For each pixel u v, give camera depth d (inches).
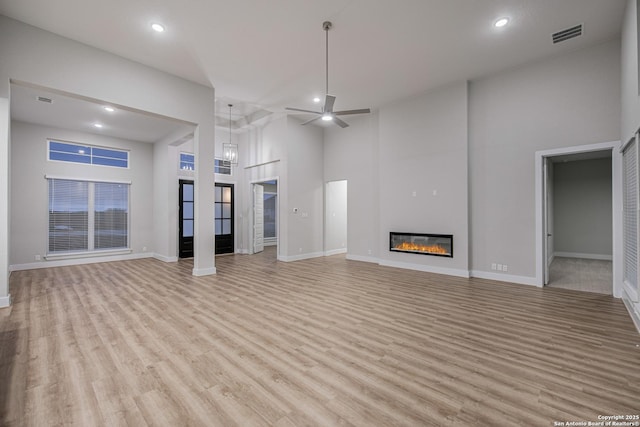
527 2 133.3
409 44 166.9
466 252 212.5
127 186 308.3
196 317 133.7
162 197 303.3
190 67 189.9
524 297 162.6
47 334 115.0
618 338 109.6
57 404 73.0
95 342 108.0
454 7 136.6
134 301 158.4
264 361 94.1
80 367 90.7
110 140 296.4
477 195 210.4
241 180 356.5
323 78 207.5
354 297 164.6
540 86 184.7
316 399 74.8
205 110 216.8
